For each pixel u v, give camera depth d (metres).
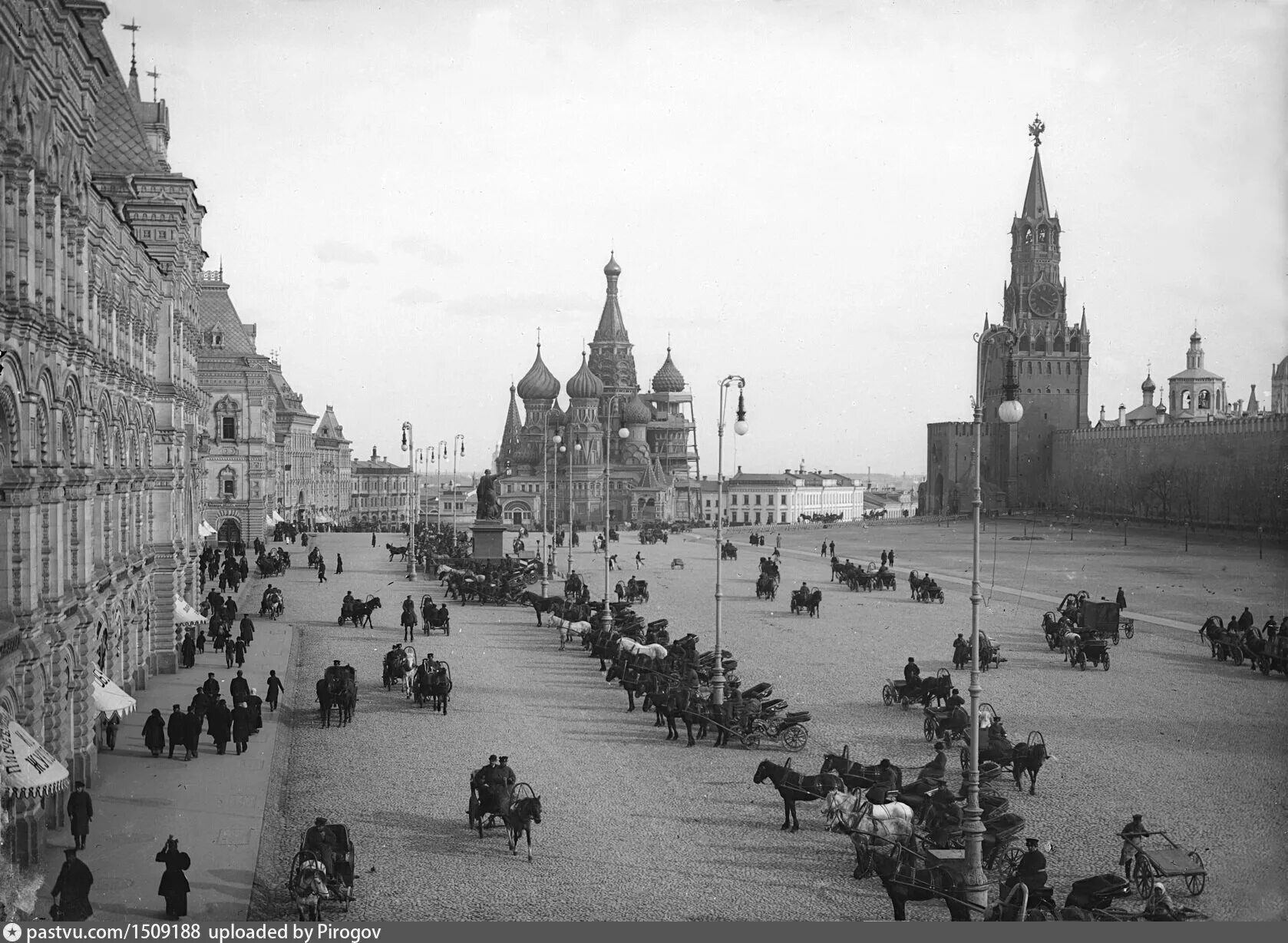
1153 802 43.03
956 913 31.91
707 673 62.34
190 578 77.06
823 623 91.75
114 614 52.84
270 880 35.44
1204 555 157.50
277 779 45.56
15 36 35.06
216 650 74.12
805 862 36.69
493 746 51.16
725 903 33.50
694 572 138.12
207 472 148.38
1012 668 71.00
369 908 33.09
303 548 161.38
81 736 43.31
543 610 89.50
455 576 106.38
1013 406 36.06
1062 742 52.00
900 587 122.12
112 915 32.31
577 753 49.88
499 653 75.75
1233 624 77.12
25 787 33.50
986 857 36.31
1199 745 51.47
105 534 51.62
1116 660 74.19
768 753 50.06
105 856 36.91
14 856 34.97
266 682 63.72
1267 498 198.00
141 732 53.16
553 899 33.69
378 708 59.34
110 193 67.81
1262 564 144.62
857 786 41.75
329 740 52.56
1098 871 36.00
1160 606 103.25
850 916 32.72
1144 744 51.59
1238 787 44.84
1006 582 124.50
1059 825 40.31
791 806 39.69
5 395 34.66
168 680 65.06
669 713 52.09
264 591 109.69
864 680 66.31
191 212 74.69
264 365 154.62
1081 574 133.25
